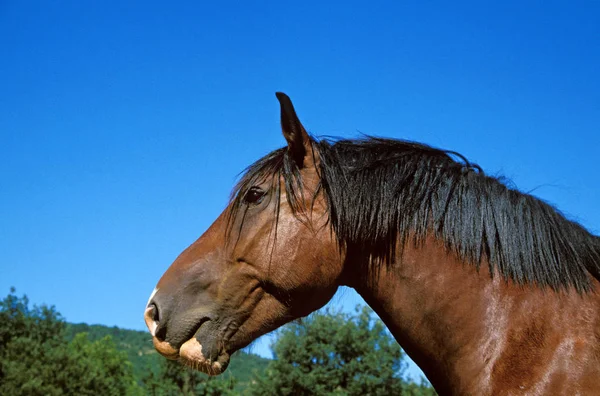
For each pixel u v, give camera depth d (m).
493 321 2.60
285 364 30.03
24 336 43.75
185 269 2.96
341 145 3.09
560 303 2.54
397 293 2.81
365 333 30.73
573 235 2.67
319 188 2.94
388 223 2.83
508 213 2.73
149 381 39.66
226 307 2.90
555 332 2.48
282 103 2.89
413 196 2.84
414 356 2.85
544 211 2.75
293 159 2.98
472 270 2.71
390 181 2.87
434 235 2.79
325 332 30.56
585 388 2.32
